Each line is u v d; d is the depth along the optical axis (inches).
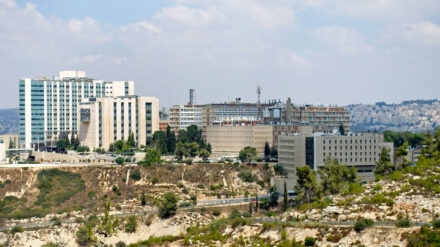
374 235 7534.5
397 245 7194.9
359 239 7593.5
